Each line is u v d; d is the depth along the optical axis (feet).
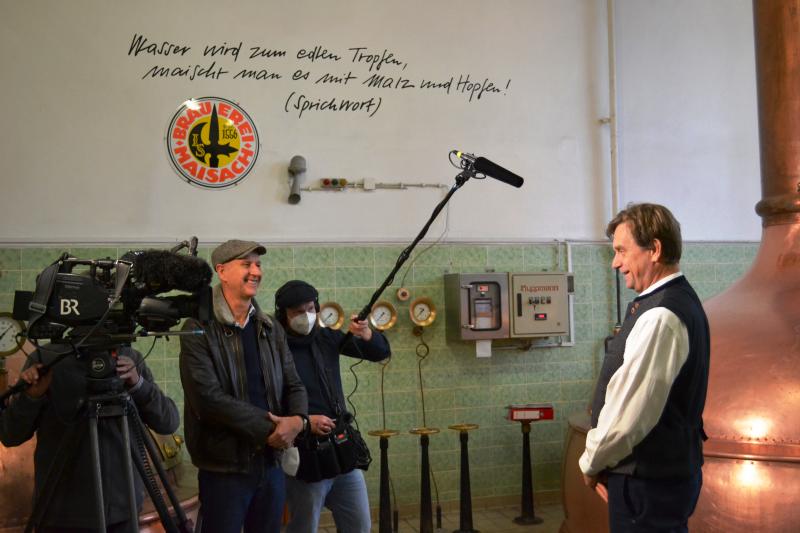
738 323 11.22
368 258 17.13
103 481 7.68
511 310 17.38
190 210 16.17
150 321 7.30
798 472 9.27
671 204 19.66
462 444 15.67
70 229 15.44
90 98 15.75
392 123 17.67
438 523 16.11
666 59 19.89
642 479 6.83
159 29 16.25
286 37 17.08
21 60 15.42
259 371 9.14
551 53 19.01
